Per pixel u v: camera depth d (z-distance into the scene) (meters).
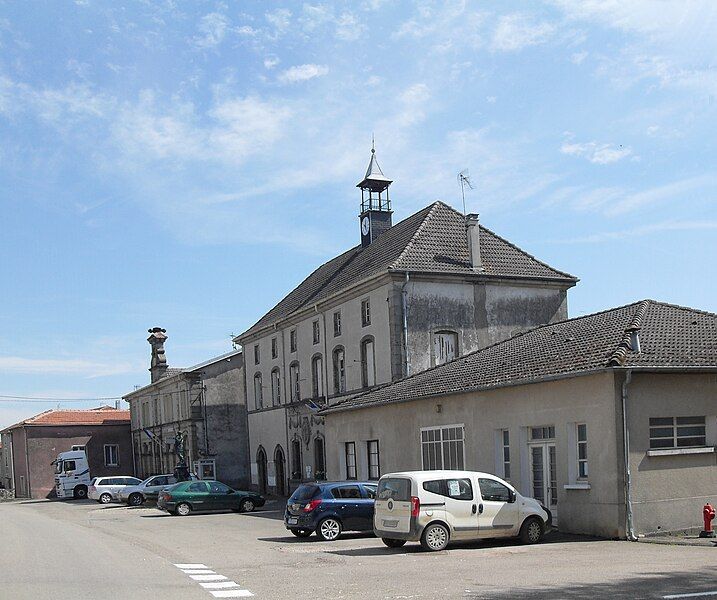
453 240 37.72
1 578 14.41
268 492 49.19
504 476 22.34
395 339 34.75
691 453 19.41
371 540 20.42
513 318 37.09
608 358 19.27
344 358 39.91
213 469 54.84
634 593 11.09
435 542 17.12
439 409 25.02
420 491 17.16
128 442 71.06
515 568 14.07
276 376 49.16
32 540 23.33
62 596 12.05
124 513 38.84
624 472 18.61
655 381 19.33
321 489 21.34
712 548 16.45
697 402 19.77
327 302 41.19
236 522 29.58
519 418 21.61
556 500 20.53
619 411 18.77
